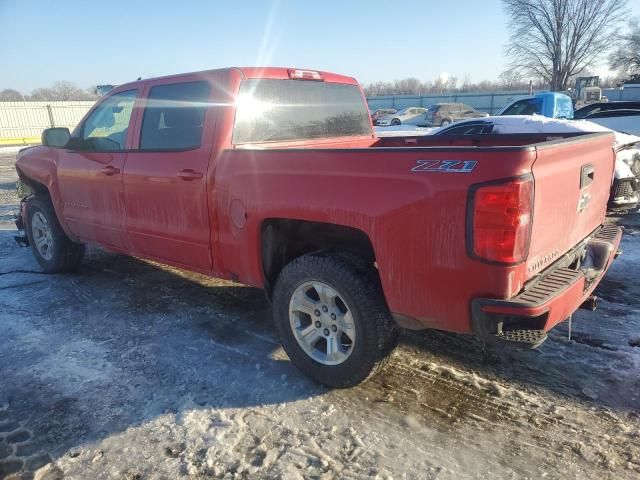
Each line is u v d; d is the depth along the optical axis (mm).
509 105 13727
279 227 3492
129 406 3168
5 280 5594
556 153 2598
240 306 4707
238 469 2621
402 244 2682
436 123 27078
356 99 4938
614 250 3490
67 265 5676
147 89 4234
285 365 3613
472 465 2607
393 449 2736
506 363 3559
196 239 3861
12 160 22312
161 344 3977
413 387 3303
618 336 3900
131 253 4648
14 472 2639
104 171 4516
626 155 6941
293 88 4180
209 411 3094
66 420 3049
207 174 3641
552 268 2857
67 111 39094
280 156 3168
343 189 2875
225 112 3646
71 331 4254
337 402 3160
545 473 2543
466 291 2541
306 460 2670
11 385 3438
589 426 2875
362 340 3008
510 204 2328
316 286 3184
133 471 2633
